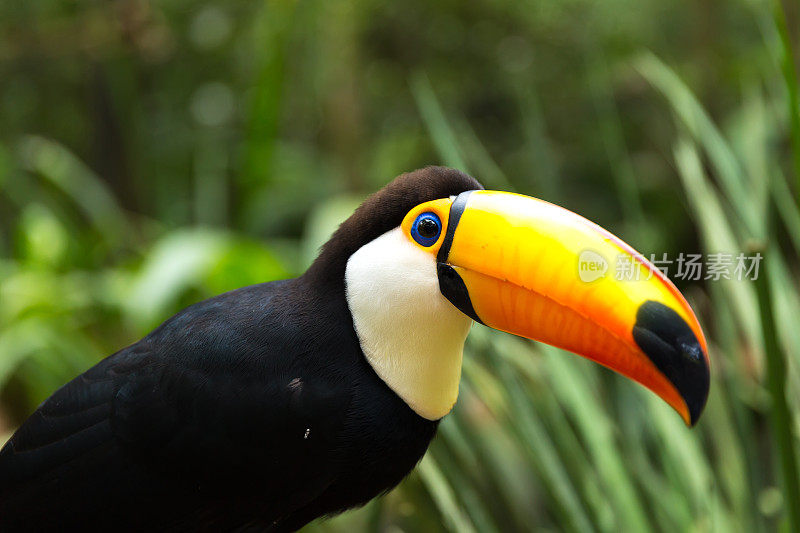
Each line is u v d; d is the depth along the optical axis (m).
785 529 3.30
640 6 8.42
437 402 2.71
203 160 8.41
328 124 8.66
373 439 2.68
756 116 4.41
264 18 7.48
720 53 7.99
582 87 8.65
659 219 7.51
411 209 2.62
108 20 6.84
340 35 8.10
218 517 2.80
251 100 7.42
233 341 2.69
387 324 2.62
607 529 3.45
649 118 8.17
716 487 3.55
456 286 2.56
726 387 3.72
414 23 8.88
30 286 5.76
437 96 9.01
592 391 3.78
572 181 8.30
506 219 2.51
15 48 7.16
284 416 2.64
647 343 2.37
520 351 3.97
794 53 5.98
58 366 5.49
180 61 8.80
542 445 3.48
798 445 3.38
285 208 8.12
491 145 8.70
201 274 4.96
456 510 3.32
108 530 2.78
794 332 3.63
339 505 2.90
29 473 2.79
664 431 3.70
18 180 7.62
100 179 8.16
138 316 4.77
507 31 8.88
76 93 8.90
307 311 2.71
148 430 2.69
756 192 3.96
